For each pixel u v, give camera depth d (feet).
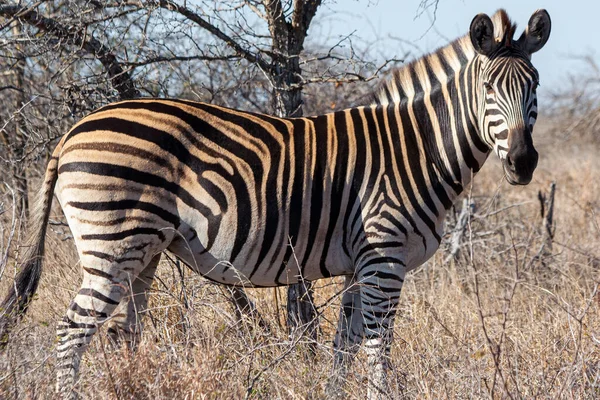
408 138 34.88
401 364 34.42
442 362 33.24
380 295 33.68
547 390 29.86
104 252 31.07
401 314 41.93
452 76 35.60
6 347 30.19
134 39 48.52
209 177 32.24
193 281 40.11
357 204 34.01
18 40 42.01
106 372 28.81
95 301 31.04
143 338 32.27
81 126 31.78
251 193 32.76
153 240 31.76
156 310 38.78
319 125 34.60
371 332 33.73
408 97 35.96
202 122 32.65
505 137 32.94
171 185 31.81
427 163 34.78
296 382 31.68
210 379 28.60
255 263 33.65
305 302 41.14
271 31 42.55
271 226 33.17
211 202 32.35
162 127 31.76
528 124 33.01
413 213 34.19
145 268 34.73
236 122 33.30
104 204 30.91
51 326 35.29
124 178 30.99
